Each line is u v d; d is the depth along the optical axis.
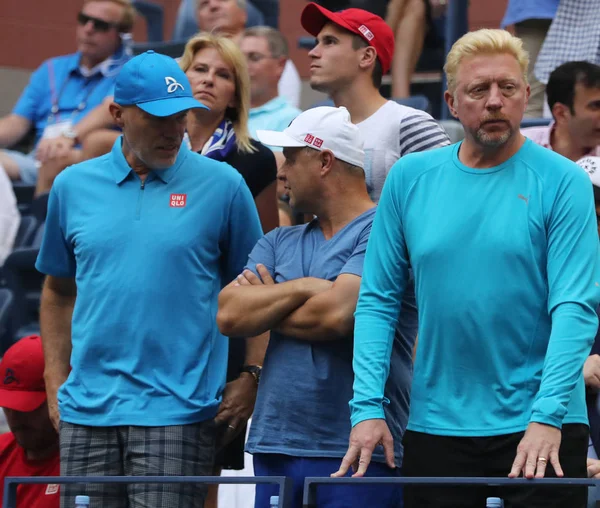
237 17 25.48
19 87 32.09
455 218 11.51
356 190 13.48
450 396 11.41
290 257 13.48
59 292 14.83
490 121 11.38
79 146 25.53
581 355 10.79
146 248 13.63
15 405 14.84
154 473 13.13
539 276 11.29
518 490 10.99
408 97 24.48
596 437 13.73
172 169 14.01
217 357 13.92
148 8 29.42
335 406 12.78
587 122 18.45
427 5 24.67
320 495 12.49
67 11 32.53
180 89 13.81
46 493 14.62
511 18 24.09
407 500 11.59
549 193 11.35
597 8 23.30
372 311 11.94
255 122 22.42
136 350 13.45
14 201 25.53
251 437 13.04
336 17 16.52
